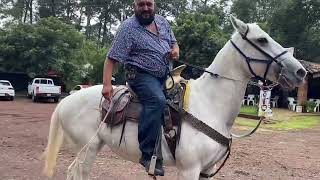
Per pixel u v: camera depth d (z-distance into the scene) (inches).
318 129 832.9
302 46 1900.8
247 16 2220.7
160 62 190.4
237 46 190.1
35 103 1221.7
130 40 188.7
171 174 343.3
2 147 433.7
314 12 1871.3
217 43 1201.4
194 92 195.3
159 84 191.8
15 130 572.7
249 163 418.9
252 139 619.8
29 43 1541.6
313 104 1288.1
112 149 207.9
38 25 1606.8
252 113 1066.1
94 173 333.7
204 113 189.5
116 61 190.5
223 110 191.9
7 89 1310.3
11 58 1542.8
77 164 208.2
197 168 187.8
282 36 1907.0
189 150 185.9
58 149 223.1
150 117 186.7
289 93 1464.1
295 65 183.3
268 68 185.8
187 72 225.5
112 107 200.1
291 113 1213.1
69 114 215.3
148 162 190.2
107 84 192.4
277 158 461.1
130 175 332.2
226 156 199.9
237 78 191.6
